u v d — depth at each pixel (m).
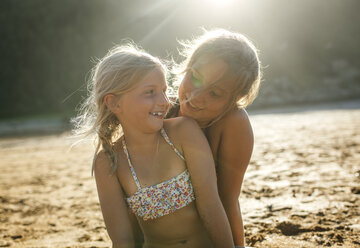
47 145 12.84
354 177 4.31
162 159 1.69
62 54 48.56
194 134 1.69
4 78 46.53
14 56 47.25
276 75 46.31
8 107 45.75
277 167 5.33
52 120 28.73
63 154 9.57
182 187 1.67
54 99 46.66
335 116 15.23
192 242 1.72
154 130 1.65
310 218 2.99
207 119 1.76
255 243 2.54
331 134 8.87
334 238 2.53
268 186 4.19
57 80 47.84
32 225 3.59
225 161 1.85
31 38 47.88
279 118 16.91
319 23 51.00
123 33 48.81
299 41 49.78
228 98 1.67
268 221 2.99
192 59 1.69
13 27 47.41
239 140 1.79
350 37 51.72
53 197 4.74
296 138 8.71
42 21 48.19
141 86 1.62
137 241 1.94
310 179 4.37
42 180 6.08
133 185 1.70
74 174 6.37
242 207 3.46
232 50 1.60
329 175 4.51
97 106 1.72
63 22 48.88
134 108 1.63
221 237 1.67
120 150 1.75
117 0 48.75
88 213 3.84
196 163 1.67
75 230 3.29
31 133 21.14
